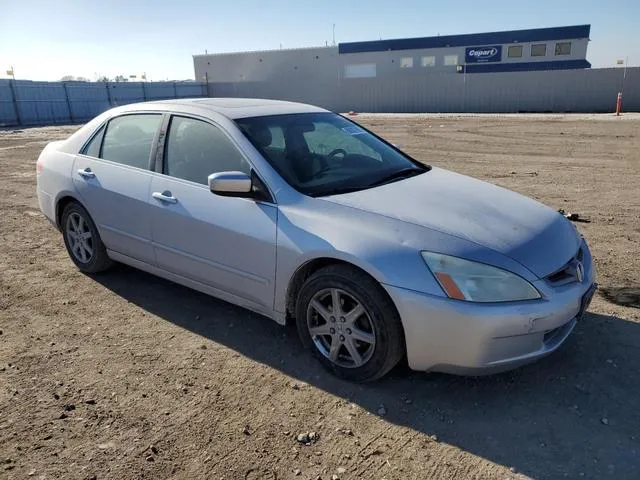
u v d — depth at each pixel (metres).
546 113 34.34
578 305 3.13
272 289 3.55
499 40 45.47
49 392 3.29
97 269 5.09
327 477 2.58
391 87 41.38
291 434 2.89
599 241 5.88
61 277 5.18
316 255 3.25
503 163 11.88
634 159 11.99
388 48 48.28
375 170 4.07
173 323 4.20
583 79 35.69
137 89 43.78
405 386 3.30
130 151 4.53
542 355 3.03
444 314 2.89
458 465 2.64
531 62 45.25
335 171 3.89
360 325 3.24
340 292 3.24
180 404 3.16
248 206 3.62
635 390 3.19
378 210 3.30
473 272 2.91
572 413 3.01
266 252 3.50
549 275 3.03
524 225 3.34
